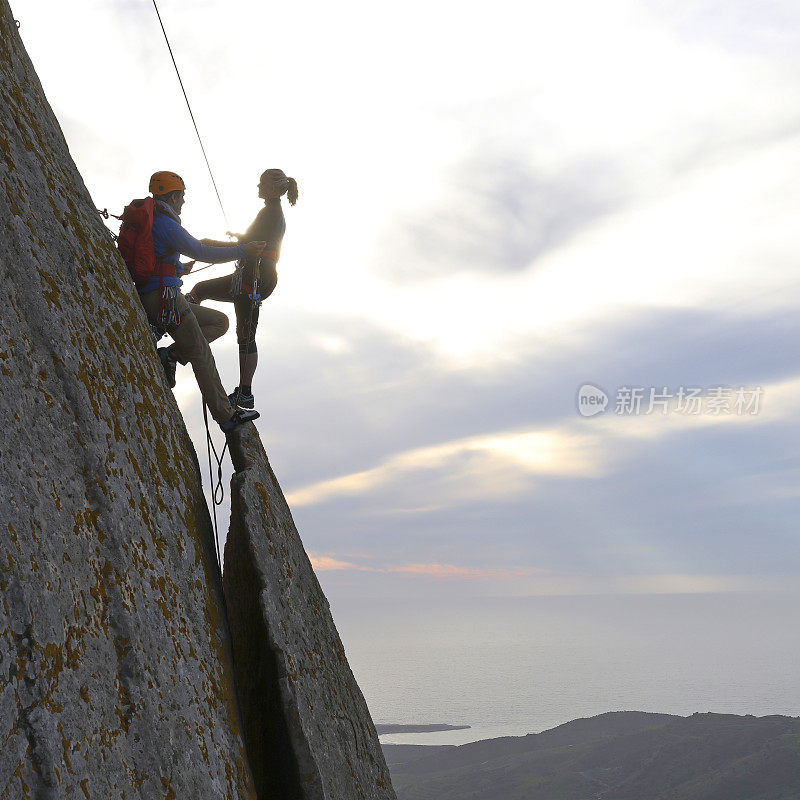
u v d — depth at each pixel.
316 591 7.20
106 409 4.79
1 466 3.74
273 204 8.29
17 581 3.53
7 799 3.13
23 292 4.49
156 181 6.75
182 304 6.75
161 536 4.93
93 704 3.72
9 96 5.32
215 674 4.91
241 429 7.60
